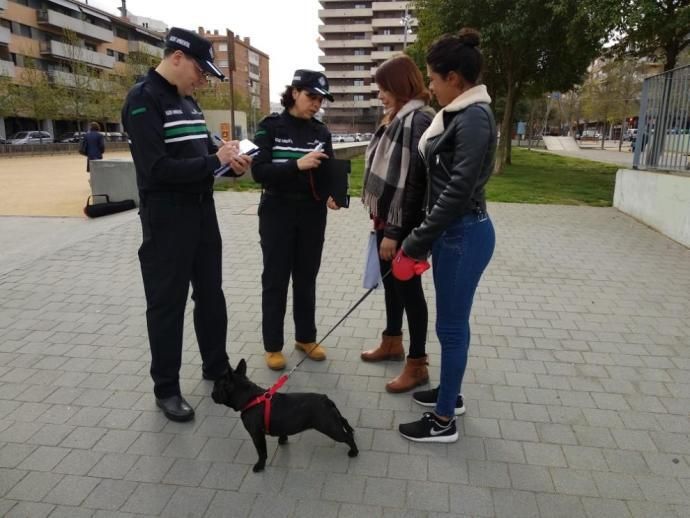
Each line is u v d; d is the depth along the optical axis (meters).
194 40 2.73
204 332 3.36
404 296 3.16
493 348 3.93
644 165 8.95
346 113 97.25
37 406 3.17
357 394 3.31
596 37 12.45
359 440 2.85
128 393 3.32
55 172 17.78
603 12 11.02
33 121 46.72
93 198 9.59
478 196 2.52
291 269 3.66
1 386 3.40
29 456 2.71
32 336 4.14
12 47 44.22
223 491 2.46
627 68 39.34
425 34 16.91
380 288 5.25
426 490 2.47
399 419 3.04
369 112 96.75
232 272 5.80
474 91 2.40
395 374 3.55
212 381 3.46
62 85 40.72
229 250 6.71
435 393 3.16
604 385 3.41
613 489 2.48
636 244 7.13
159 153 2.70
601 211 9.66
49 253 6.51
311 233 3.54
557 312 4.64
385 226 3.08
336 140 52.97
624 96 42.12
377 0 93.62
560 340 4.07
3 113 35.75
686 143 7.59
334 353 3.86
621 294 5.11
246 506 2.37
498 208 9.89
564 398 3.25
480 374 3.54
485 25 14.16
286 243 3.48
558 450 2.76
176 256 2.91
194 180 2.77
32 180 14.95
